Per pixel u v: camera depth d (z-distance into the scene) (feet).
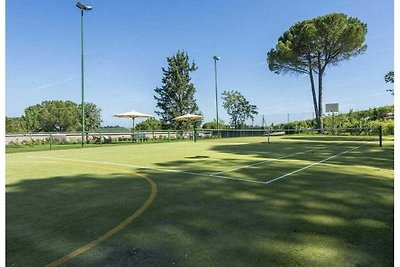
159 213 13.51
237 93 147.23
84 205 14.97
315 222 12.00
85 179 22.24
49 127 177.78
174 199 15.99
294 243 9.97
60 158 37.32
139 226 11.84
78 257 9.15
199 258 8.97
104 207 14.57
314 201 15.14
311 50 101.30
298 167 26.86
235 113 146.92
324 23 95.25
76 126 184.14
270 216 12.87
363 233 10.75
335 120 113.29
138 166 28.99
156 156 38.34
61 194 17.44
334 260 8.73
